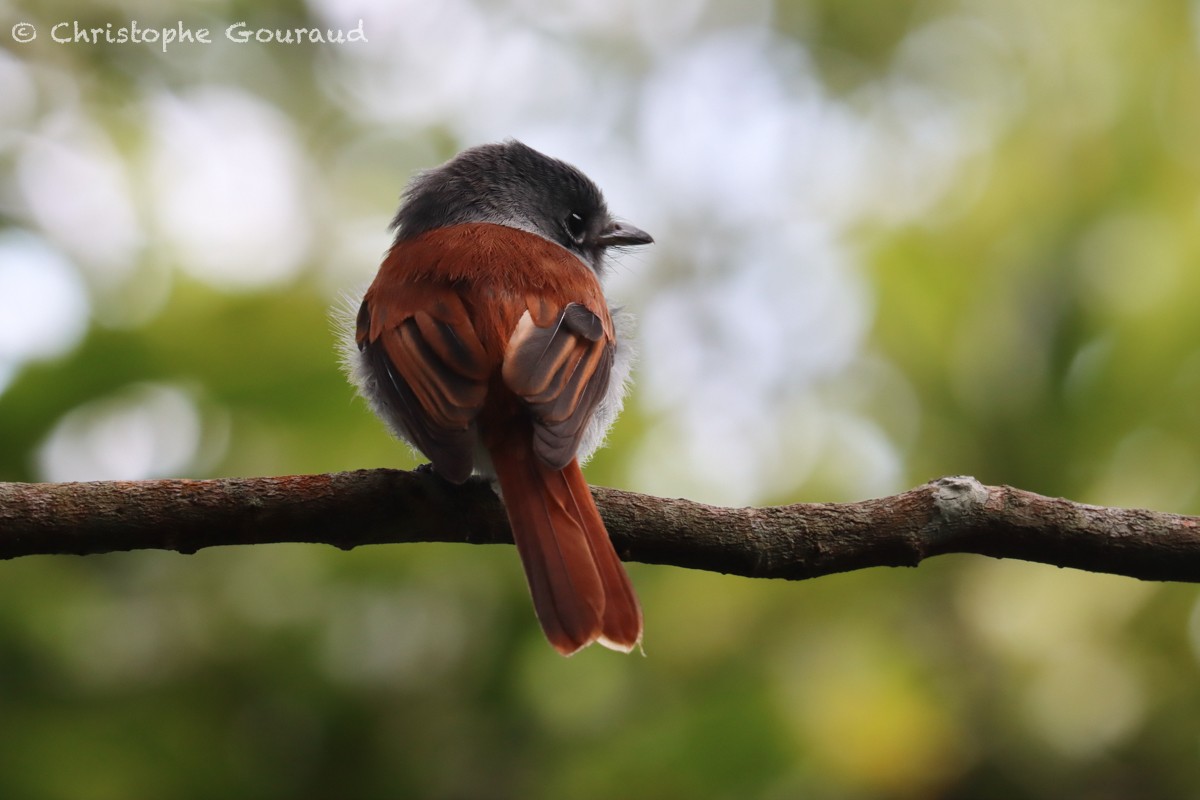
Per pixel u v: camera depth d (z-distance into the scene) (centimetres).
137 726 979
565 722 1020
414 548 1046
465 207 984
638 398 1243
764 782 984
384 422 881
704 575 1105
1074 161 1288
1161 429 1142
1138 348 1160
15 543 673
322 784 1007
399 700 1024
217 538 697
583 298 817
